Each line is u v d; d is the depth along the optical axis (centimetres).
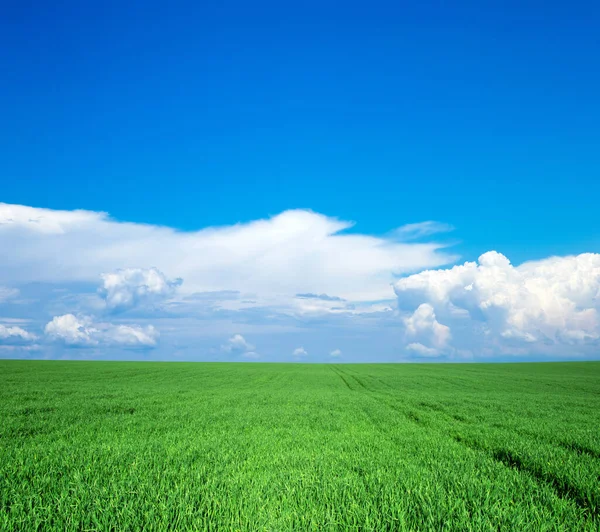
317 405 2286
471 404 2422
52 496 596
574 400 2841
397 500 600
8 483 650
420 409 2173
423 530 500
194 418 1634
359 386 4203
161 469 782
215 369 6956
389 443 1154
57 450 935
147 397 2512
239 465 842
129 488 632
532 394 3353
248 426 1464
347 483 681
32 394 2511
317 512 547
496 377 5669
